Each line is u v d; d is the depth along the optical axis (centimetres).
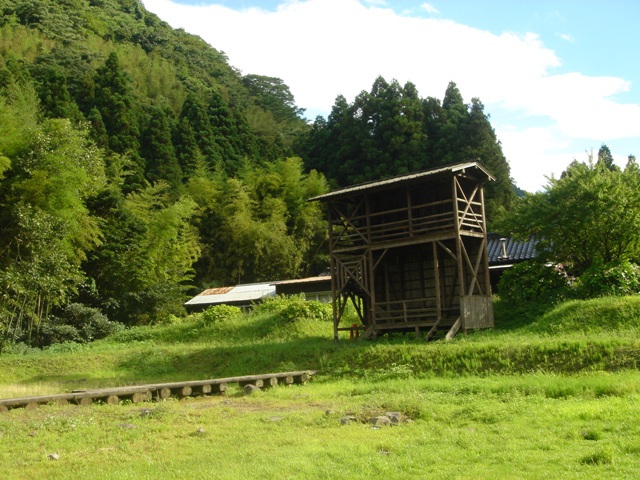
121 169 4234
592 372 1306
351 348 1911
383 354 1758
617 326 1681
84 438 972
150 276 3594
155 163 4841
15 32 6800
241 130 5956
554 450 752
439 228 2112
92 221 3034
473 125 4853
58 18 7719
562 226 2211
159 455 849
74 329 2888
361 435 907
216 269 4450
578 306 1875
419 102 5184
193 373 2062
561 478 627
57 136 2628
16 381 2038
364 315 2361
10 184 2470
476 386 1269
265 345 2180
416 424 981
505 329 1988
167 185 4334
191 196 4466
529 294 2220
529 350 1502
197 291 4428
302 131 8069
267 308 2880
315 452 808
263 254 4253
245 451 843
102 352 2439
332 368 1780
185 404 1355
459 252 1997
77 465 802
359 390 1391
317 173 5231
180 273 3994
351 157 5259
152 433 999
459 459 739
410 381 1445
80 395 1312
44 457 852
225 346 2297
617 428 828
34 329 2847
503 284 2314
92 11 9100
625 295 1961
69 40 7262
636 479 610
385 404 1119
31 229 2425
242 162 5384
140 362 2255
